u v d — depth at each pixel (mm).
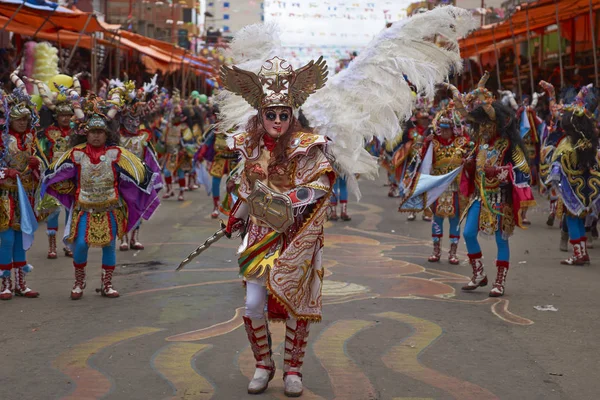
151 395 4680
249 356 5492
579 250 9414
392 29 6484
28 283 8148
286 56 6723
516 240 11500
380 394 4719
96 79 17438
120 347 5703
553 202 12891
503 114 7547
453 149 9562
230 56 6781
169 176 16672
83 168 7199
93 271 8805
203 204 15844
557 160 9383
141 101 10148
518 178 7523
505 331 6242
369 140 6582
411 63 6379
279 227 4586
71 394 4684
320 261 4766
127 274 8633
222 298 7379
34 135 7590
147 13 30375
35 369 5180
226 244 10844
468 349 5707
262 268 4617
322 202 4652
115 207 7340
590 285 8164
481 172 7645
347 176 6512
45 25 16250
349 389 4809
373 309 6992
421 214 14539
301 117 6340
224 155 13305
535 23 18734
